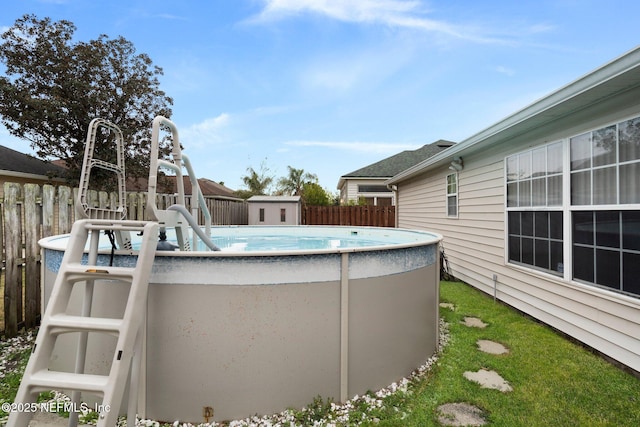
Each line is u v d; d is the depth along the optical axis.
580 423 2.24
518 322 4.31
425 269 3.14
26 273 3.76
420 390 2.64
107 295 2.28
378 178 16.81
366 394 2.54
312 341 2.34
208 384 2.21
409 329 2.87
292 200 13.23
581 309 3.55
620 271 3.09
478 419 2.28
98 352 2.33
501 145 5.17
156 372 2.23
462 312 4.75
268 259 2.24
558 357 3.25
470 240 6.35
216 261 2.20
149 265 1.93
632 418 2.30
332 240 6.82
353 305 2.46
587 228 3.48
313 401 2.36
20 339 3.54
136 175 12.43
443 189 7.83
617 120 3.06
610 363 3.13
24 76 10.77
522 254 4.68
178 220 2.77
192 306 2.20
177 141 2.93
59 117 10.62
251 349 2.23
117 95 11.79
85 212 2.19
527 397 2.55
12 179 10.27
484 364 3.09
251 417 2.24
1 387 2.60
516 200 4.81
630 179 2.97
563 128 3.79
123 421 2.22
